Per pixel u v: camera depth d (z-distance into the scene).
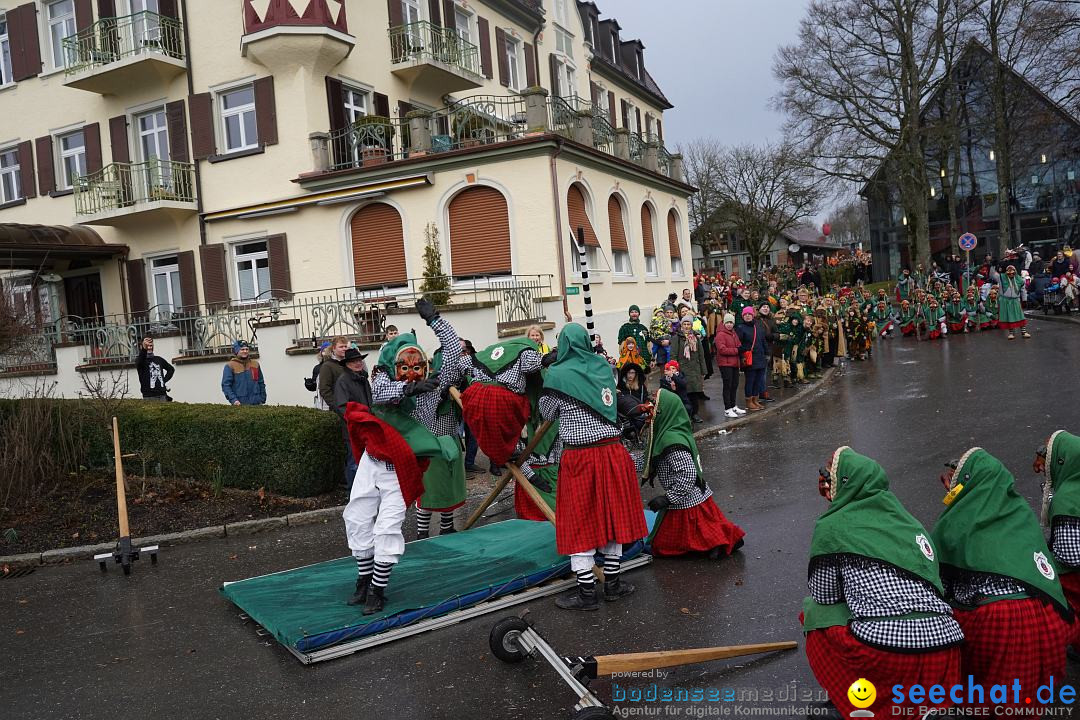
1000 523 3.53
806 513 7.35
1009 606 3.38
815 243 77.44
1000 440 9.46
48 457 9.70
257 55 18.08
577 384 5.40
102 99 20.61
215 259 19.27
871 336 21.16
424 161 17.25
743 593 5.50
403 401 5.73
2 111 22.14
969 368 16.44
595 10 33.53
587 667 3.94
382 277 17.98
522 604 5.66
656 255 23.89
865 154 36.25
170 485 9.81
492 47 24.56
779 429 12.05
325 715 4.25
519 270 16.98
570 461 5.44
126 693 4.69
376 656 4.95
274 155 18.50
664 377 12.11
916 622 3.24
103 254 20.17
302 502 9.24
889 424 11.36
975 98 40.75
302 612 5.34
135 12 19.00
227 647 5.28
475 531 7.07
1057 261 26.75
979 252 44.84
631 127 35.88
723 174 51.28
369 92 19.88
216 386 14.91
